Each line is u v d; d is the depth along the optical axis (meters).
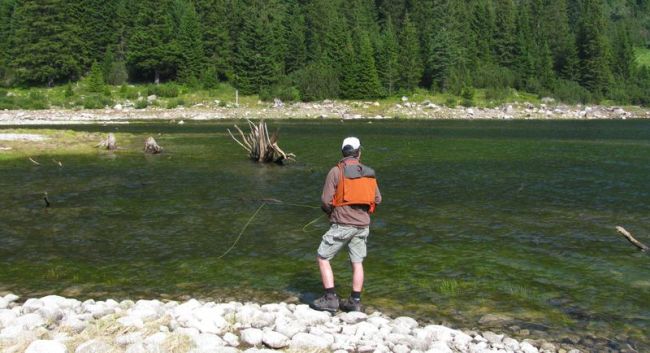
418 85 94.88
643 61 143.12
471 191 17.53
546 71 98.31
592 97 94.69
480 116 78.06
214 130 46.94
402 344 6.10
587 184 18.94
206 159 26.08
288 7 116.44
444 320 7.20
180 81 91.75
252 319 6.75
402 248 10.79
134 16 99.69
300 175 21.11
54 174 20.56
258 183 19.02
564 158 27.39
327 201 7.36
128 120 63.19
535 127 55.84
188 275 9.06
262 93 84.38
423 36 101.00
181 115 71.06
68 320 6.47
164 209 14.42
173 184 18.59
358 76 85.56
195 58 91.81
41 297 7.98
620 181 19.59
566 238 11.52
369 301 7.89
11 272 9.18
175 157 26.72
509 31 107.06
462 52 101.38
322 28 103.19
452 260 9.95
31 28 86.00
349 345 6.07
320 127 53.00
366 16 117.00
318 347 5.96
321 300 7.49
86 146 30.38
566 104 91.50
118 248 10.69
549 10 131.50
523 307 7.65
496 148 32.62
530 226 12.63
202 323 6.46
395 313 7.44
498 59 106.81
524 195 16.78
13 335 5.91
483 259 9.99
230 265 9.62
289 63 96.12
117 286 8.52
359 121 65.62
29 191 16.89
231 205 15.02
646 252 10.42
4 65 88.50
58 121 59.19
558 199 16.11
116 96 81.69
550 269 9.38
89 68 93.69
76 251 10.47
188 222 12.94
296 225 12.70
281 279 8.88
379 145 34.44
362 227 7.38
